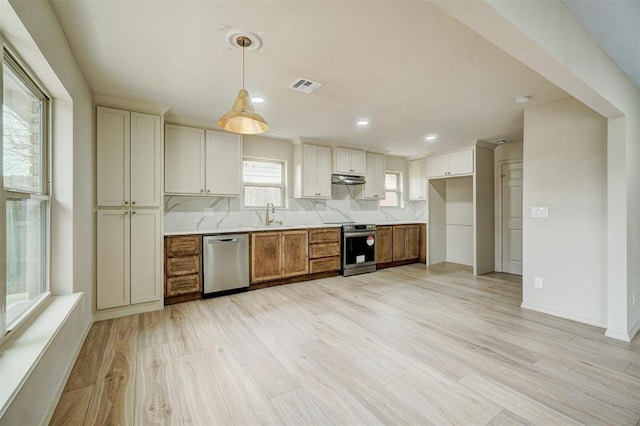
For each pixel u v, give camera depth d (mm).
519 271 5227
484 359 2283
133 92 2955
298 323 2996
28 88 1835
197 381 1987
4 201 1434
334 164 5293
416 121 3939
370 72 2514
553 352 2393
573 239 3080
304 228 4691
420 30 1912
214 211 4430
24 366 1298
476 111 3533
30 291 1895
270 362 2236
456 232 6383
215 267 3844
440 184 6465
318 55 2234
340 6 1681
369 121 3949
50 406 1599
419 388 1917
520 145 5203
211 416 1658
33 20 1451
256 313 3279
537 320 3074
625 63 2426
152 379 2004
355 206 6055
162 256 3410
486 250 5391
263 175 4973
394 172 6699
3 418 1067
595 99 2262
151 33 1955
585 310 3004
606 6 1757
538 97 3082
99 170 3029
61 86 1953
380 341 2592
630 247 2736
